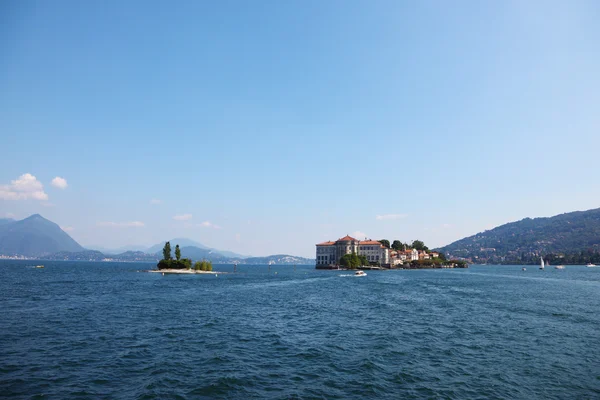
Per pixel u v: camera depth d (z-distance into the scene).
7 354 30.91
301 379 26.02
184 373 26.92
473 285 115.62
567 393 23.75
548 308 61.19
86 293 81.44
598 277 172.88
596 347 35.12
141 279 139.12
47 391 23.02
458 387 24.62
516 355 32.31
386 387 24.59
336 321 49.12
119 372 26.95
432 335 40.25
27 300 66.69
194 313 54.62
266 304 67.00
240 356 31.62
